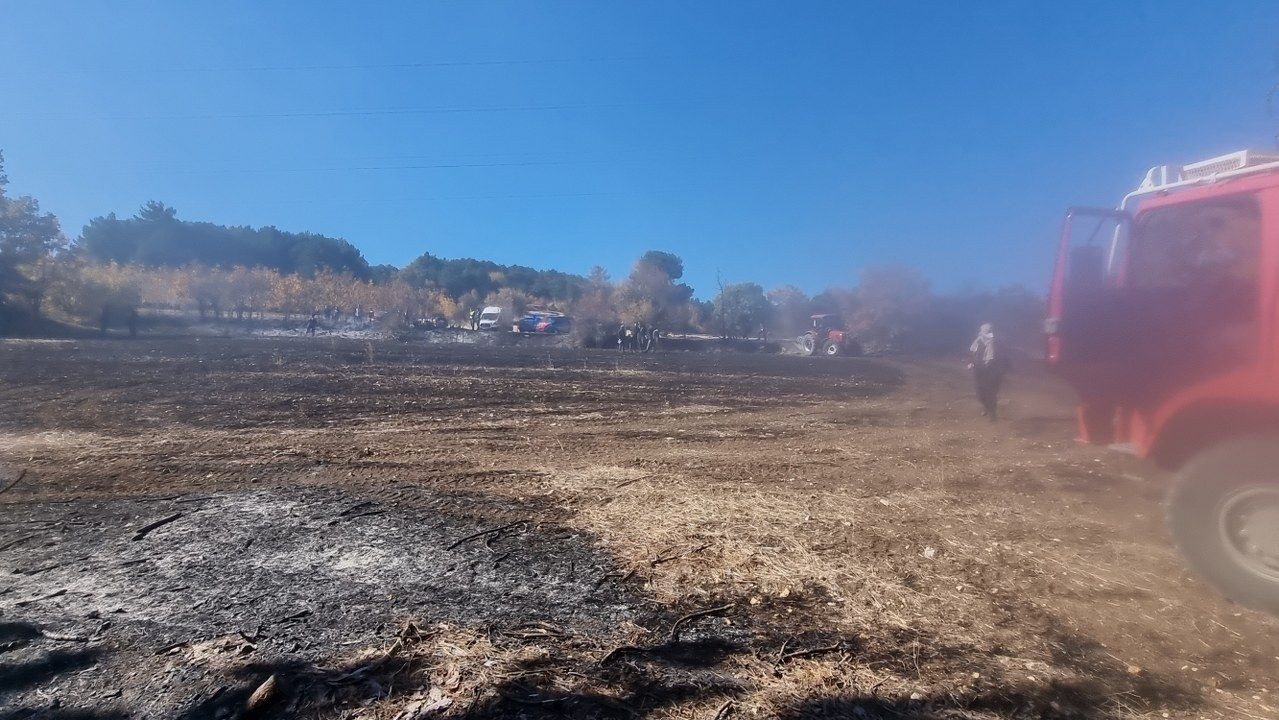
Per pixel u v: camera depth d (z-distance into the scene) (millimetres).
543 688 3939
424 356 32281
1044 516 7637
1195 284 6105
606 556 6047
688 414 16328
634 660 4305
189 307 59656
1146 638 4805
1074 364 7023
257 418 13414
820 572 5793
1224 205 5941
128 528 6504
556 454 10875
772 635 4691
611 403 17922
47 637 4383
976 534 6938
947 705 3949
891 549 6438
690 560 5984
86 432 11500
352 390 18125
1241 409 5734
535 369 27578
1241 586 5414
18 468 8867
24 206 42031
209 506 7273
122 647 4270
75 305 43250
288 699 3758
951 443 12508
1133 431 6574
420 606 4930
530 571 5664
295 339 44156
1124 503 8219
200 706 3701
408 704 3748
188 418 13156
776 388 23328
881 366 36469
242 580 5324
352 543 6199
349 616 4746
